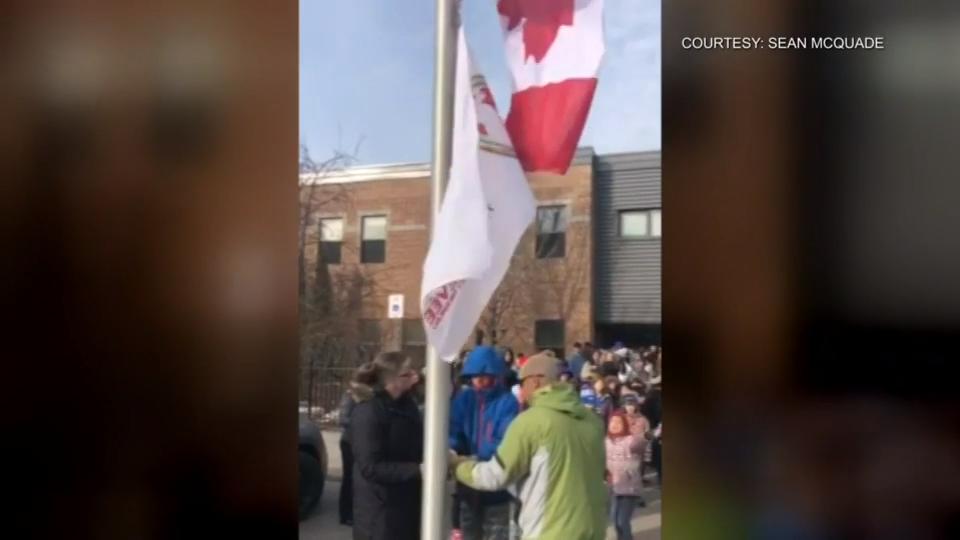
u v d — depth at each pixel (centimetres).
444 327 213
